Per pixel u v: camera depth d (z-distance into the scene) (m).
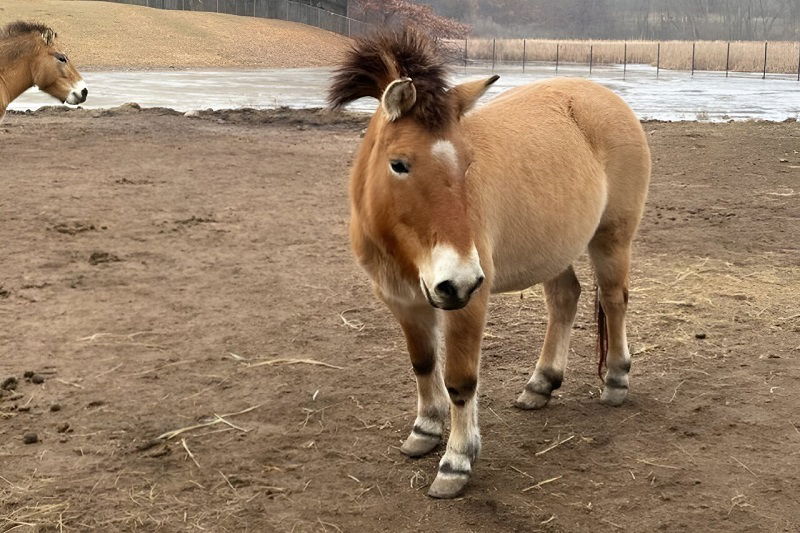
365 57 3.89
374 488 4.13
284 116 19.94
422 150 3.37
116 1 54.59
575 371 5.63
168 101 24.25
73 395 5.18
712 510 3.92
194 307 6.89
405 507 3.96
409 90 3.37
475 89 3.65
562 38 107.88
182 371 5.59
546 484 4.16
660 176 12.87
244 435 4.70
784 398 5.13
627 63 61.59
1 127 17.08
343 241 9.08
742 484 4.15
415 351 4.26
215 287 7.43
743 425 4.79
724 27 113.38
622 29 119.75
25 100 23.41
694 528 3.78
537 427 4.80
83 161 13.60
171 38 46.19
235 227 9.58
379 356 5.90
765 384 5.35
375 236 3.71
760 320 6.55
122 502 4.00
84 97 13.80
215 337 6.23
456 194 3.36
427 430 4.45
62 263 8.00
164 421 4.86
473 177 3.89
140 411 4.98
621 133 4.84
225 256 8.41
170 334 6.27
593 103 4.88
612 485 4.15
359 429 4.77
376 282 4.00
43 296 7.05
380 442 4.61
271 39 50.66
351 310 6.88
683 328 6.39
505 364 5.76
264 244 8.89
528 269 4.34
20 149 14.56
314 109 21.20
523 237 4.20
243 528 3.79
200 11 56.53
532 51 62.25
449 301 3.27
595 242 4.93
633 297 7.16
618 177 4.82
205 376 5.51
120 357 5.81
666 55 58.09
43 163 13.30
